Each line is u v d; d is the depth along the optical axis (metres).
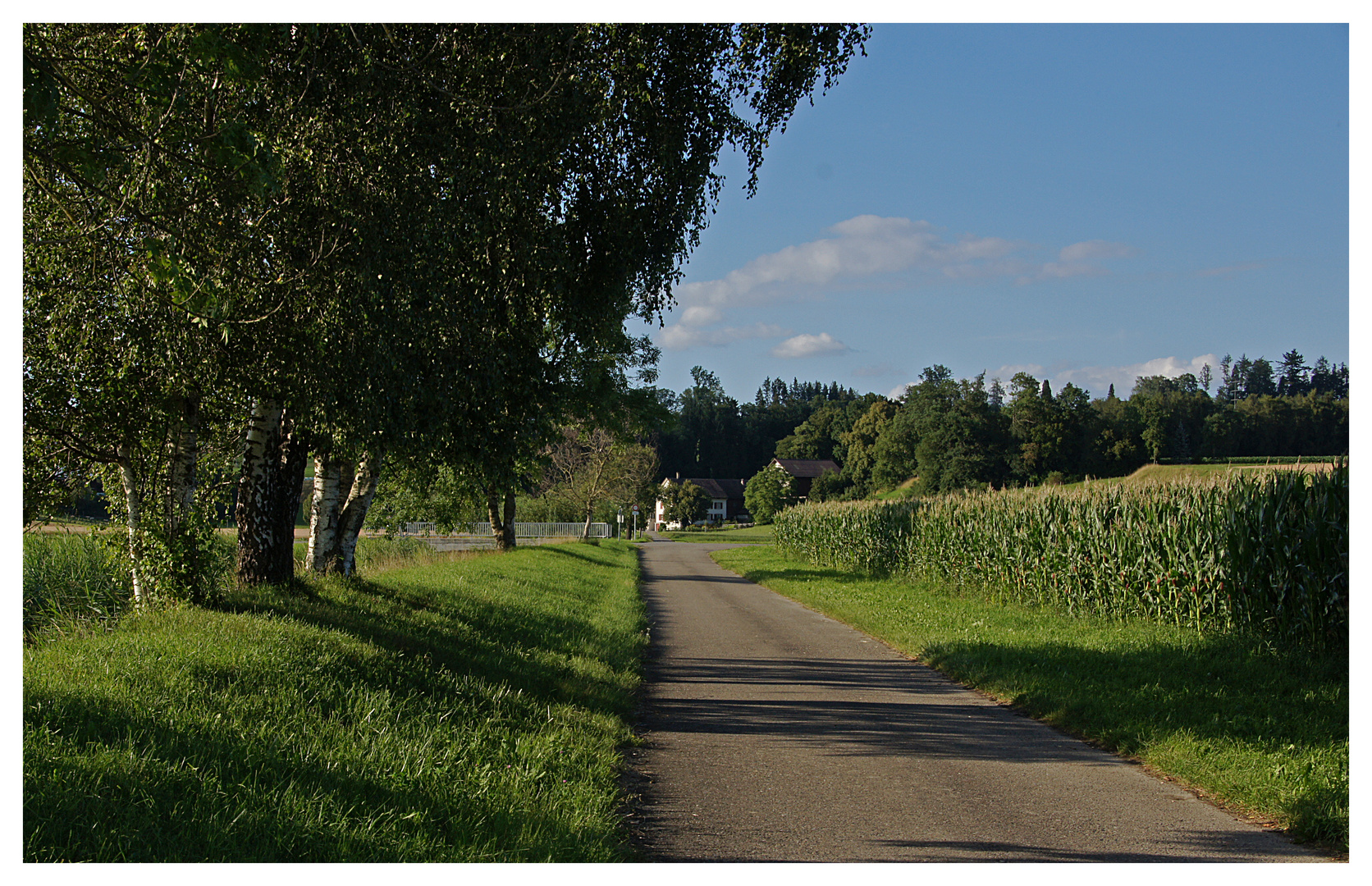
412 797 4.91
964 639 12.45
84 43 6.63
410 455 8.95
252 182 6.00
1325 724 7.12
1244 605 10.66
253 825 4.14
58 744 4.48
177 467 9.24
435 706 6.79
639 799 5.78
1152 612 12.58
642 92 8.30
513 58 7.68
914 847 4.95
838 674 10.98
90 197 7.16
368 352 7.58
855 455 111.94
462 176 7.55
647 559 42.91
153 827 3.96
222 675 6.15
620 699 8.69
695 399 154.12
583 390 19.11
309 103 7.19
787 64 8.89
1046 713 8.44
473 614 12.13
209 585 9.25
